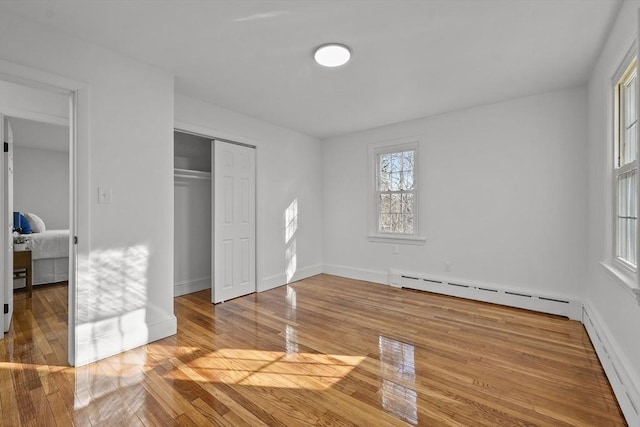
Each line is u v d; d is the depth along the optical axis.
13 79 1.95
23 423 1.58
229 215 3.81
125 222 2.40
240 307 3.49
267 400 1.78
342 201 5.04
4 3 1.81
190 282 4.18
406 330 2.80
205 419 1.61
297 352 2.38
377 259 4.63
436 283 4.02
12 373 2.06
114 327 2.34
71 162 2.21
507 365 2.16
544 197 3.26
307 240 4.99
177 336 2.68
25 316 3.12
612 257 2.21
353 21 2.02
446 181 3.93
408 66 2.65
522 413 1.65
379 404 1.73
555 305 3.17
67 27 2.05
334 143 5.12
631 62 1.84
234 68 2.67
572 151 3.10
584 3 1.84
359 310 3.37
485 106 3.62
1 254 2.54
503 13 1.93
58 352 2.36
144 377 2.02
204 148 4.59
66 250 4.55
